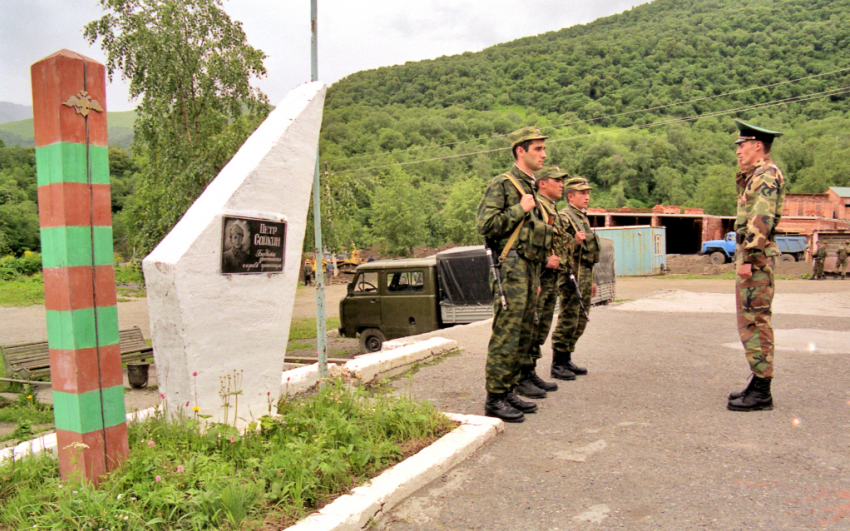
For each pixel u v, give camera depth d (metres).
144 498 2.34
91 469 2.58
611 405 4.36
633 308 11.31
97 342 2.62
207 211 3.24
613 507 2.68
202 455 2.69
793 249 33.88
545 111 168.12
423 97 187.88
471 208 56.97
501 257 4.02
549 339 7.91
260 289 3.52
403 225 55.72
